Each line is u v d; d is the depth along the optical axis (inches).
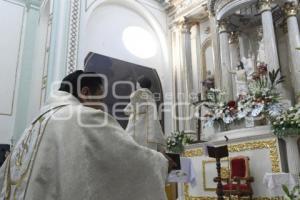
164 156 57.9
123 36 414.3
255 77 291.4
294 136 213.0
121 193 47.1
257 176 219.6
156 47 452.1
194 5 428.8
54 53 322.0
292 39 318.3
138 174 49.2
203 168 255.8
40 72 409.1
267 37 309.7
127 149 49.4
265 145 221.0
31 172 45.6
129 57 411.2
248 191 209.9
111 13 408.8
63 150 47.0
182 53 436.1
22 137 55.3
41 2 429.7
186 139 321.4
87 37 369.1
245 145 233.1
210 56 416.5
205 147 199.6
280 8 341.7
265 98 252.4
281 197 201.2
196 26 447.2
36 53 415.5
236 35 382.0
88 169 45.7
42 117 53.6
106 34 394.0
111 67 384.2
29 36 414.9
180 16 450.0
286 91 320.5
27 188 44.1
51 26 350.6
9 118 373.4
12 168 51.2
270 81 275.7
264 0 321.4
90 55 365.7
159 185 50.1
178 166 99.0
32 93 397.4
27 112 386.9
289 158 211.8
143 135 150.0
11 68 390.0
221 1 353.7
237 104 278.2
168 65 448.8
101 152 47.6
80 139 47.6
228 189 212.2
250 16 365.7
